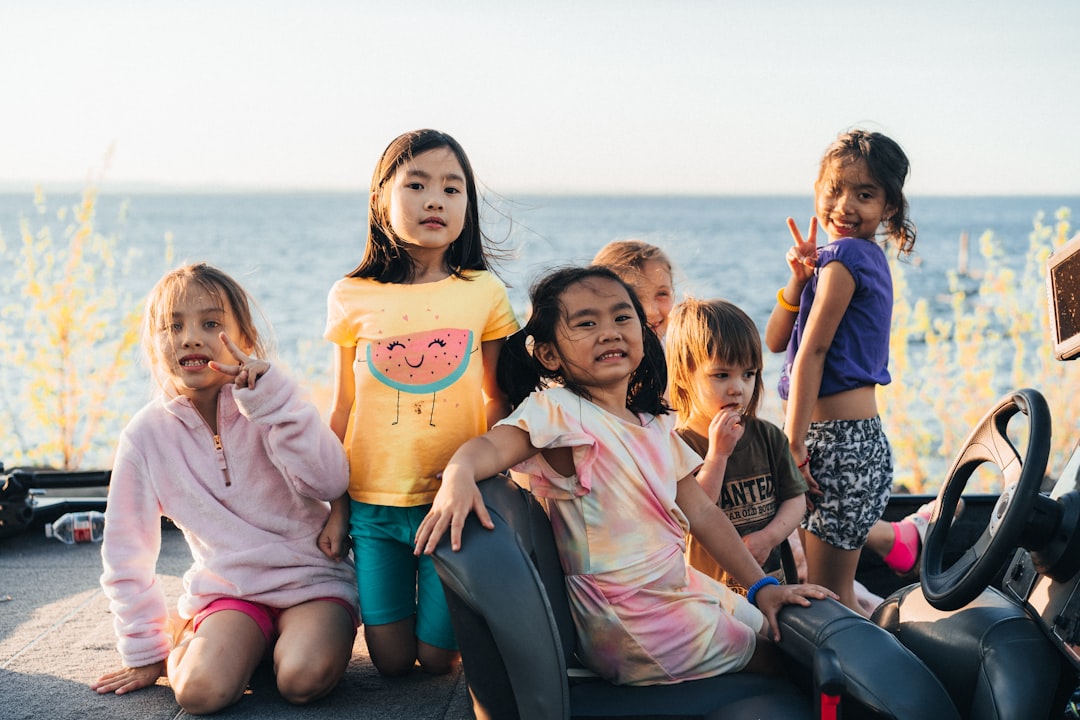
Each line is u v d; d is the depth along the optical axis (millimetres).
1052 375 6352
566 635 2297
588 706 2158
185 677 2344
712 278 35750
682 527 2369
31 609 3074
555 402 2287
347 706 2451
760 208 170000
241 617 2488
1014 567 2316
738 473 2723
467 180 2662
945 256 45688
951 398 6375
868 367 2984
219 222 102625
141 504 2564
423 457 2572
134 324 6363
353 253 53062
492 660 2025
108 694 2484
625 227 89625
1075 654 1927
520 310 2857
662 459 2346
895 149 3000
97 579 3354
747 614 2361
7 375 7125
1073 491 2047
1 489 3736
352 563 2760
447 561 1974
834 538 2994
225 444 2586
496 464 2174
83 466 6324
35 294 6281
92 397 6348
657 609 2250
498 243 2852
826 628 2100
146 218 107125
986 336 6871
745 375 2711
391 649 2621
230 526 2568
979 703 2045
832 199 3031
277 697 2496
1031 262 6434
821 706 1788
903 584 3432
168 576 3379
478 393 2635
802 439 2945
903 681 1954
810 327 2939
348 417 2709
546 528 2322
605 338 2279
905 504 3578
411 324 2605
